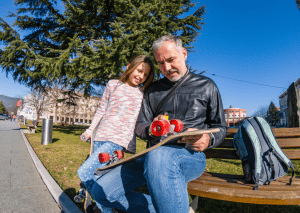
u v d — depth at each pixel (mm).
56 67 8766
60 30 11797
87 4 10312
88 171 1620
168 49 1346
